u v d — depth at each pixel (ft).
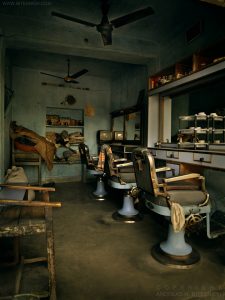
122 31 12.88
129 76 18.52
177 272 5.83
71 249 7.13
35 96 19.21
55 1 10.24
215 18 10.11
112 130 21.43
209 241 7.65
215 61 8.76
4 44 11.82
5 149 14.56
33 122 19.19
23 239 7.86
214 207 9.29
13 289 5.08
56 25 12.15
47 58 16.76
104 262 6.33
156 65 14.38
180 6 10.43
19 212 5.31
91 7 10.65
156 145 13.30
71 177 19.97
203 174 9.76
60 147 20.42
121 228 8.89
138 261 6.39
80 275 5.69
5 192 6.93
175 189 6.40
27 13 11.27
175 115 13.33
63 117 20.94
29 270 5.87
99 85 21.49
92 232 8.50
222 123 10.50
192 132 10.16
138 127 17.07
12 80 18.43
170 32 12.86
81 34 12.66
